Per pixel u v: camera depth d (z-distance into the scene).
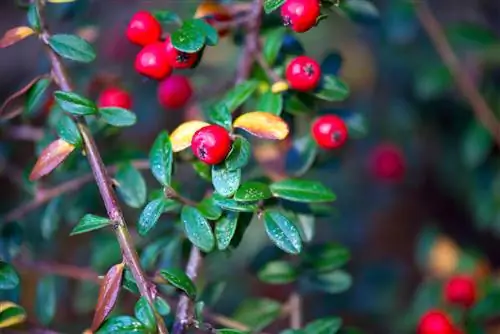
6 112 0.38
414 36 0.50
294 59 0.37
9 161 0.46
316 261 0.39
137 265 0.35
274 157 0.41
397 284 0.50
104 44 0.47
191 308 0.36
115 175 0.39
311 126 0.39
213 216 0.36
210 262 0.45
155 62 0.36
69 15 0.42
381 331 0.50
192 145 0.35
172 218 0.40
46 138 0.40
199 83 0.43
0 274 0.36
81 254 0.47
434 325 0.42
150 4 0.48
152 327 0.34
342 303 0.49
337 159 0.42
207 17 0.38
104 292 0.35
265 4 0.36
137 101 0.47
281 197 0.36
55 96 0.36
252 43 0.38
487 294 0.45
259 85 0.39
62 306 0.47
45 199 0.40
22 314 0.37
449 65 0.48
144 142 0.47
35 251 0.45
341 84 0.38
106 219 0.35
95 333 0.35
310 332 0.38
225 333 0.35
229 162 0.35
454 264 0.48
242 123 0.36
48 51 0.37
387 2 0.49
